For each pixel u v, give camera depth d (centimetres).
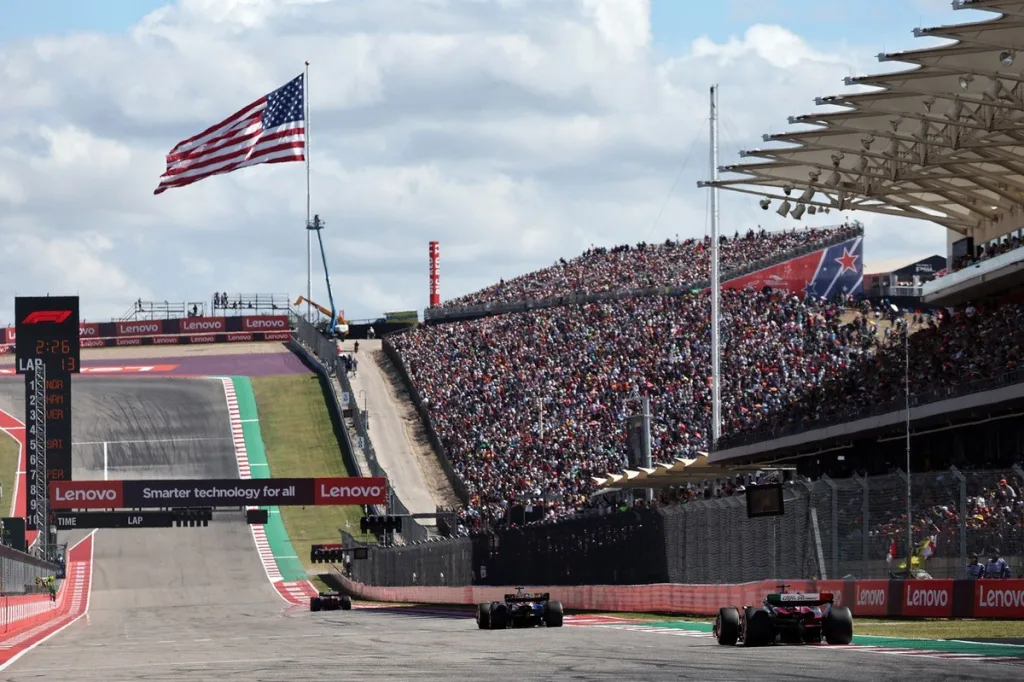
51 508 11994
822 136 6412
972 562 4156
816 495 4753
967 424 6303
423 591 9394
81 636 6356
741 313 13450
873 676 2558
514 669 3044
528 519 10000
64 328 12244
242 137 11725
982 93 5469
